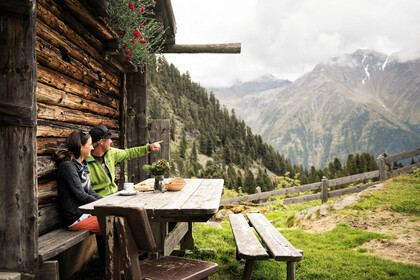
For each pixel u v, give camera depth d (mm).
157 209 2336
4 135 2035
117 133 5160
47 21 2830
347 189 9938
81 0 3246
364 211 6164
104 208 1795
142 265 2184
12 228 2057
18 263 2062
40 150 2719
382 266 3529
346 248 4367
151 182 4168
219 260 3826
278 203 10641
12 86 2025
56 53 2984
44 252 2139
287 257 2404
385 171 9602
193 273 2021
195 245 4219
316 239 4867
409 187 7512
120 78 5301
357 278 3215
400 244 4328
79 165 2953
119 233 1732
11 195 2049
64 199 2768
